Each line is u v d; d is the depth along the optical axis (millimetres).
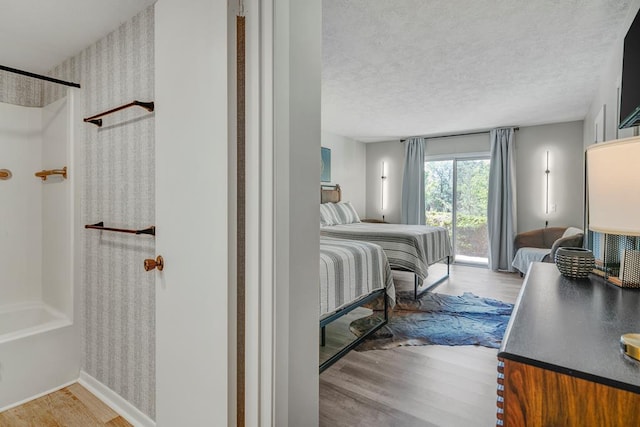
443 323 3051
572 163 4941
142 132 1609
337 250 2600
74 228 2059
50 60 2174
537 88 3551
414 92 3693
